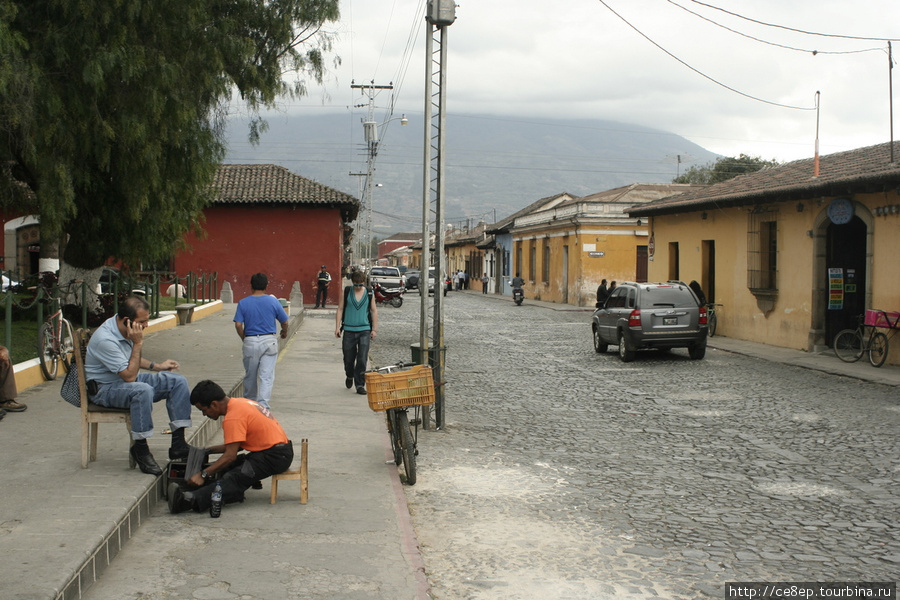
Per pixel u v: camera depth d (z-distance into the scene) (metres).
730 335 22.28
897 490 7.02
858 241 18.31
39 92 10.28
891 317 15.29
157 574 4.59
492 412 10.99
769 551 5.44
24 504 5.21
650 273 27.94
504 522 6.10
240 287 35.34
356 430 9.11
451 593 4.70
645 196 38.72
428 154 9.94
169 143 12.42
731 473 7.66
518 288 40.06
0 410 8.10
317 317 28.97
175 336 17.36
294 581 4.53
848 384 13.74
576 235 38.56
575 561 5.25
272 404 10.70
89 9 10.59
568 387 13.36
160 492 6.04
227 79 12.63
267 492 6.45
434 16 9.50
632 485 7.21
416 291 60.66
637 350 18.66
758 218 20.61
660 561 5.24
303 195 35.16
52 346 10.85
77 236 14.70
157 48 11.47
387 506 6.07
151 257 15.43
